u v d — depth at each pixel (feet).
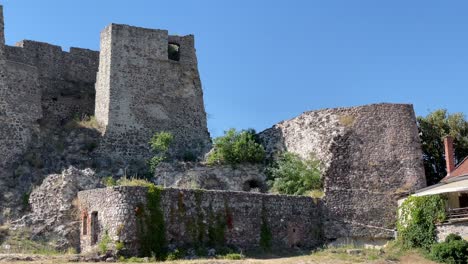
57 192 123.54
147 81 156.97
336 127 146.61
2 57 143.95
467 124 166.40
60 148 144.66
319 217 135.74
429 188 135.54
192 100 161.99
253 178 148.97
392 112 146.51
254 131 160.45
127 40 157.07
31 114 145.28
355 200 139.54
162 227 112.78
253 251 121.29
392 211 140.46
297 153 151.53
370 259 115.75
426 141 162.81
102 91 155.22
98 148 146.82
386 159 144.05
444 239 122.31
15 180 134.41
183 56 164.04
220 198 121.39
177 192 116.47
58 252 113.91
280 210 129.08
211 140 160.86
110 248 108.99
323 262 110.42
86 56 171.73
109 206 112.16
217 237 118.93
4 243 113.80
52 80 164.25
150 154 151.33
